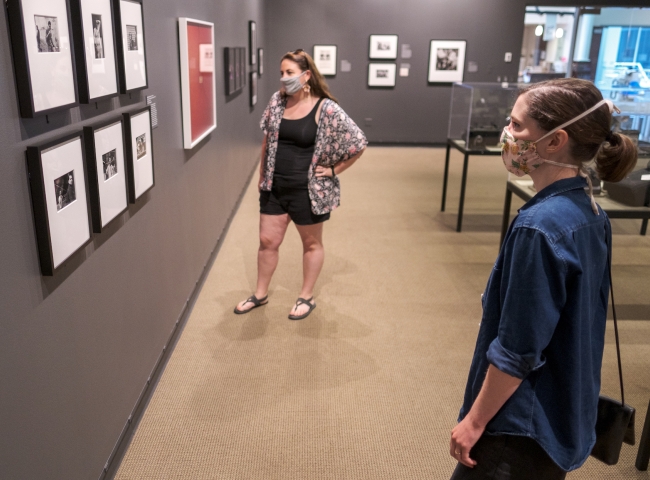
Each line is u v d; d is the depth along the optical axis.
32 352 1.47
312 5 9.58
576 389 1.16
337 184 3.16
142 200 2.45
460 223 5.20
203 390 2.64
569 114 1.09
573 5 9.53
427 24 9.70
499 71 9.96
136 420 2.38
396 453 2.25
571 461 1.18
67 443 1.69
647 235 5.18
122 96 2.13
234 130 5.57
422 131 10.23
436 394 2.66
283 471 2.13
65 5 1.56
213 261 4.27
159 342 2.77
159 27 2.73
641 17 8.62
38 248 1.49
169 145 2.95
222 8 4.73
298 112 2.96
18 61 1.35
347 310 3.51
